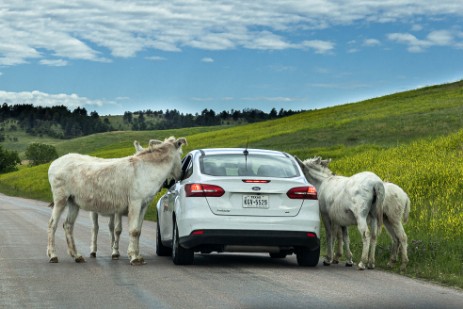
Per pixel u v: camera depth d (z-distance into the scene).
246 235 10.37
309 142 50.88
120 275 9.81
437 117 52.06
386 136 47.09
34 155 159.00
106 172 11.45
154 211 26.23
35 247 14.06
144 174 11.36
